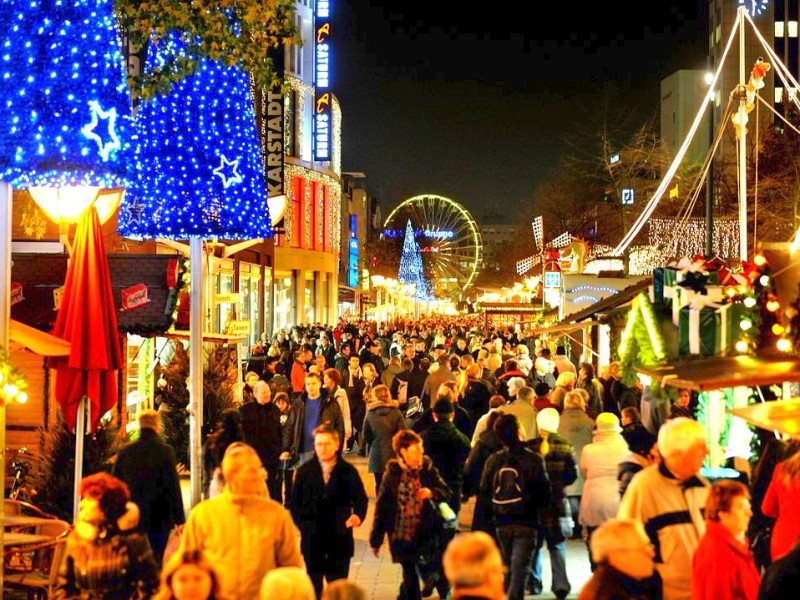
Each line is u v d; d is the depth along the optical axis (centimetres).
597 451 1026
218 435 1086
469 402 1684
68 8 912
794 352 919
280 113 4228
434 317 8425
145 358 2038
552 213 5800
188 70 1324
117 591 694
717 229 3253
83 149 905
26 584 952
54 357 1138
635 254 3322
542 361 2041
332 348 2886
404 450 921
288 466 1334
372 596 1038
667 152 5372
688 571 669
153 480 962
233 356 2009
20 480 1370
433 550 923
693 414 1277
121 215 1553
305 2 6384
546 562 1186
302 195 6341
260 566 644
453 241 8944
